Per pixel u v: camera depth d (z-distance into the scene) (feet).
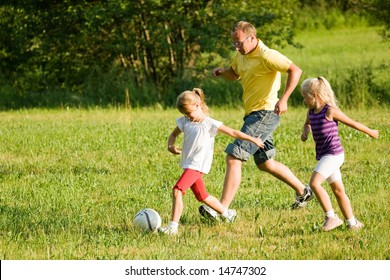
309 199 76.89
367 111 176.55
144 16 196.44
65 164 106.83
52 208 78.02
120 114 173.37
